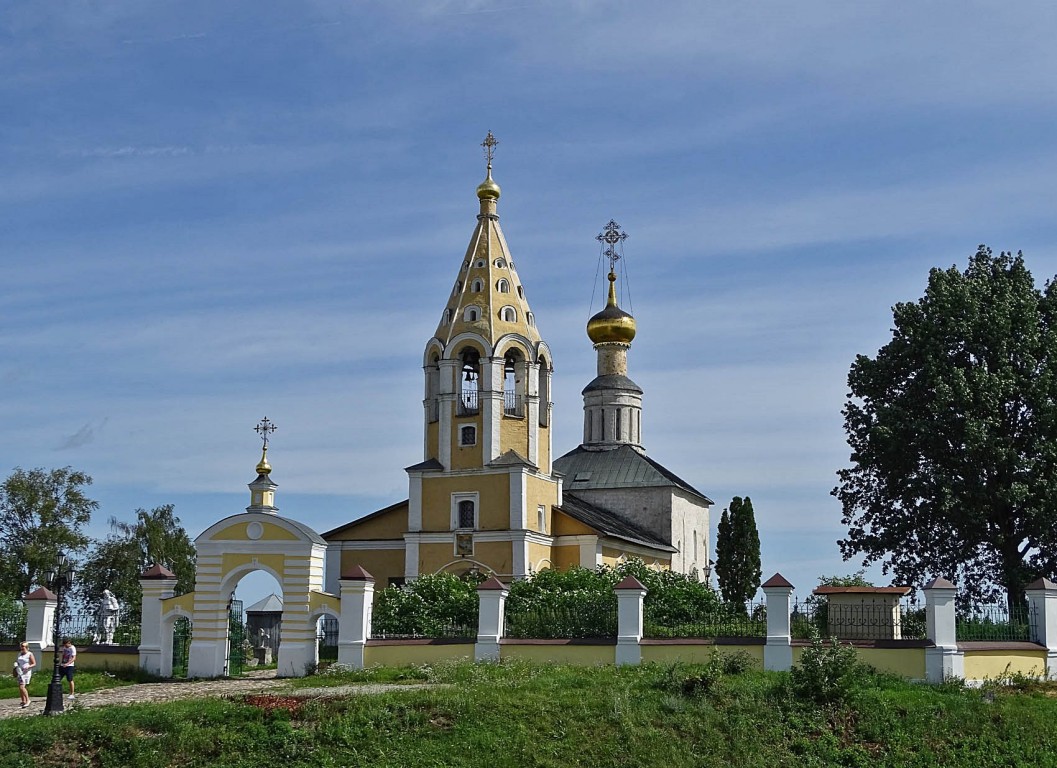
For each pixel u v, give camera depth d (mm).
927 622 35594
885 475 53875
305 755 28688
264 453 50125
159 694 36156
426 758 28734
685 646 37719
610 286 82188
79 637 44594
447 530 61781
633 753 29266
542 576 51188
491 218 65812
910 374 54250
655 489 75000
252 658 57969
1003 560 51406
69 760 28078
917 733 30672
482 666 37906
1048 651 37500
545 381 65062
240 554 43500
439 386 63531
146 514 79875
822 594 38094
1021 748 30375
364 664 40781
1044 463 49688
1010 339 52156
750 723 30625
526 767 28656
